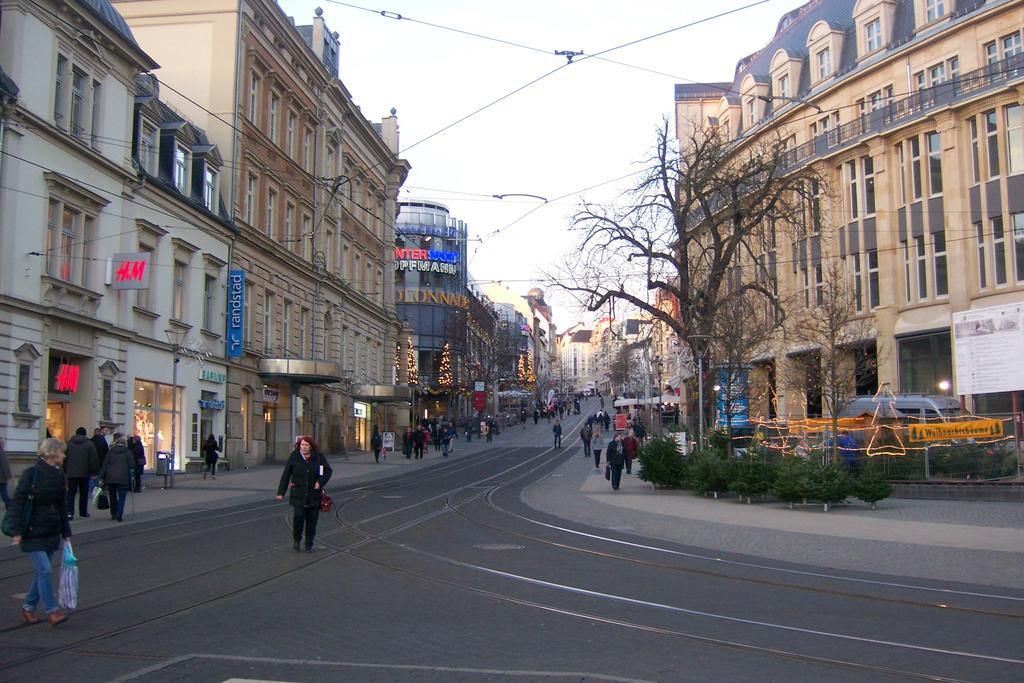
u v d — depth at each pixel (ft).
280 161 139.44
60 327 83.05
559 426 196.34
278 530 56.49
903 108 136.56
